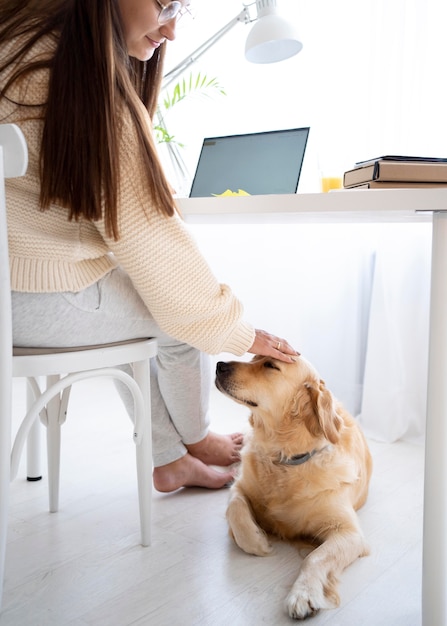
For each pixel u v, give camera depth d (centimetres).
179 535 139
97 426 224
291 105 259
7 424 88
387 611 111
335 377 242
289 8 249
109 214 95
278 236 251
